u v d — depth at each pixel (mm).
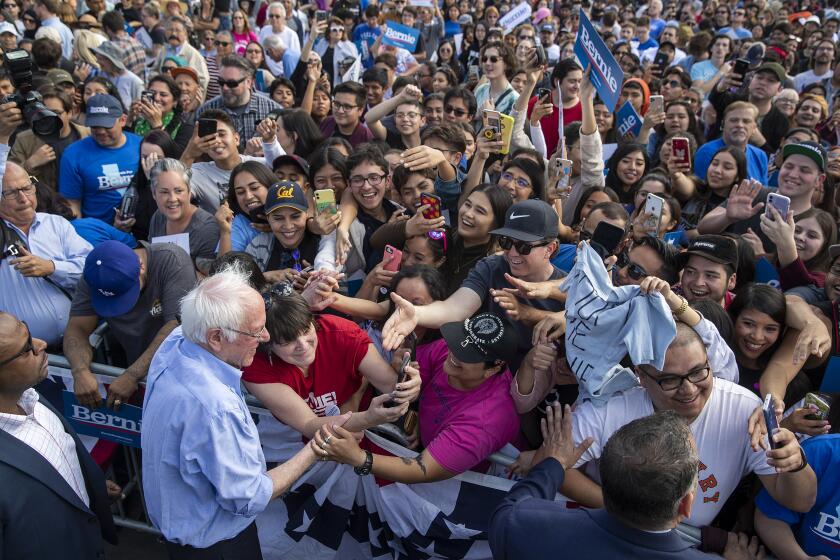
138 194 5008
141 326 3441
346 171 4488
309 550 3182
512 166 4543
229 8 12633
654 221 3502
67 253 3963
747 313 2963
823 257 4000
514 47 10008
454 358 2752
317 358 2922
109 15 9336
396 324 3004
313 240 4109
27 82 4453
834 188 4988
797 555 2350
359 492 3039
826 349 2760
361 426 2623
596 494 2547
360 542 3137
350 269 4301
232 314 2369
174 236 4227
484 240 3869
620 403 2600
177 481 2414
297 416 2744
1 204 3732
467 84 9039
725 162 5066
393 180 4695
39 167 5812
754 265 3648
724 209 4559
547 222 3277
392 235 4098
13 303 3738
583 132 5105
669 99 8242
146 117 6207
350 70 8211
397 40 9828
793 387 2977
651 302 2441
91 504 2816
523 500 2123
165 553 3707
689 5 16547
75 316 3463
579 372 2664
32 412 2543
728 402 2488
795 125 7449
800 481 2248
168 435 2367
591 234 3723
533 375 2766
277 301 2699
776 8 16953
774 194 3717
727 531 2648
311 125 5938
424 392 3020
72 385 3445
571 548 1872
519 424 2883
